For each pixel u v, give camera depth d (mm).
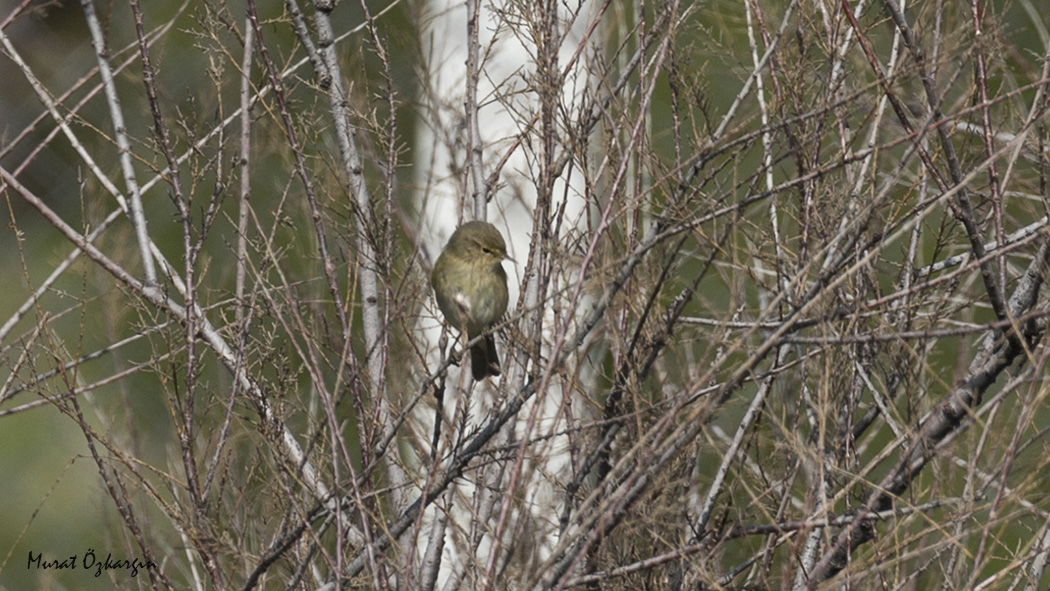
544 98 8992
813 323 8172
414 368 10258
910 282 9609
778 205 10195
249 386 9469
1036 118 8094
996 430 8969
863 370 9688
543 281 8703
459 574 8641
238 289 9750
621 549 8852
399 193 13312
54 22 21875
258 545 10055
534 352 8141
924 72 8391
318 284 11617
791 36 10375
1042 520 9680
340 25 17625
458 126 12742
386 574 8305
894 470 8297
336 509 7691
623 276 8289
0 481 19844
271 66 9008
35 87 10641
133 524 9398
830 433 9289
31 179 22016
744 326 9219
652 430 7309
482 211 11211
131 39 21375
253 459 9969
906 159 8477
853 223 7707
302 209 11773
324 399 7762
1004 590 9250
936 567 9445
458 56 14938
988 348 9430
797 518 9594
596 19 9398
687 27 10992
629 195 9719
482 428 9648
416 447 9836
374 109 10664
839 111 9250
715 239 8922
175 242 20500
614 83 10922
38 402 9797
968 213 8734
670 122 15914
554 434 7754
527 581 7812
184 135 11242
